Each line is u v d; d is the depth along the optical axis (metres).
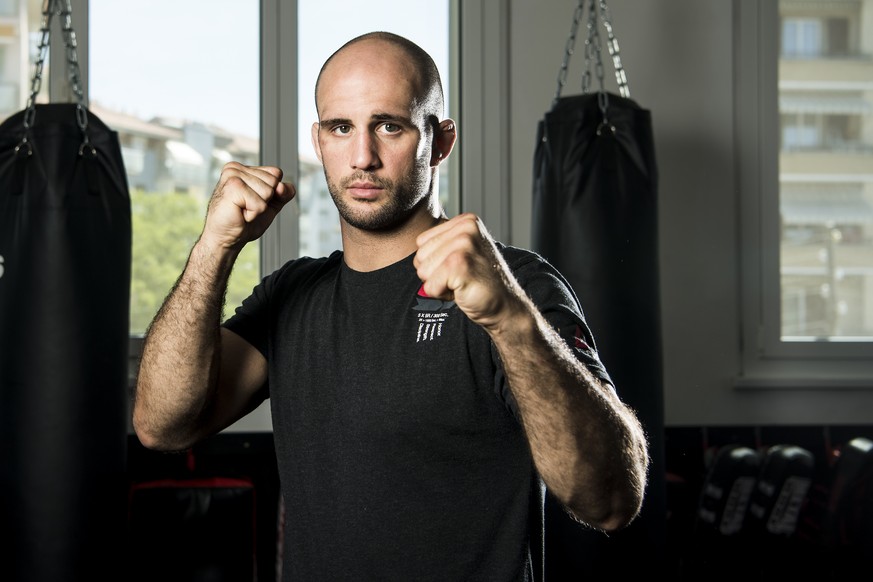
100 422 2.66
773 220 3.57
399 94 1.40
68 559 2.59
